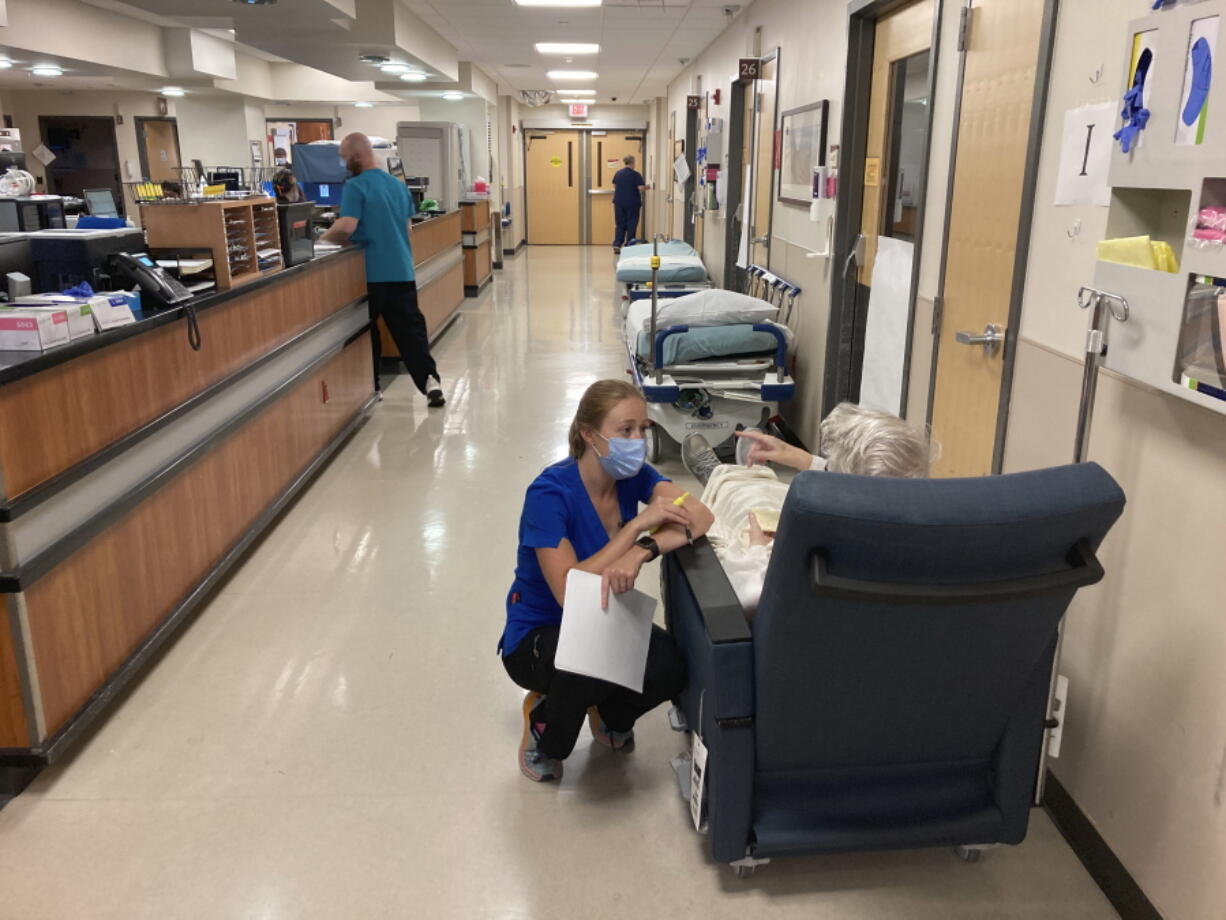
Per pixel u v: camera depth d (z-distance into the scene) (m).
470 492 4.20
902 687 1.63
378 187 5.25
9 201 3.36
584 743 2.38
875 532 1.38
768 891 1.86
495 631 2.94
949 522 1.38
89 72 9.62
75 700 2.22
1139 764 1.75
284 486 3.86
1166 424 1.66
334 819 2.07
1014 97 2.37
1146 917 1.71
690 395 4.39
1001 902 1.83
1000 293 2.46
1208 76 1.41
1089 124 1.94
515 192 16.30
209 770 2.23
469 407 5.71
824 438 1.97
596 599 1.86
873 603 1.46
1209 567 1.54
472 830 2.04
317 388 4.39
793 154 5.09
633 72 11.70
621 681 1.89
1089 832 1.91
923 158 3.08
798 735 1.68
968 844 1.83
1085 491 1.42
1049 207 2.13
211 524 3.08
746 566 1.94
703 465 3.03
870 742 1.72
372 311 5.47
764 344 4.36
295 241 4.07
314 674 2.67
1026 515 1.39
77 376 2.22
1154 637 1.70
